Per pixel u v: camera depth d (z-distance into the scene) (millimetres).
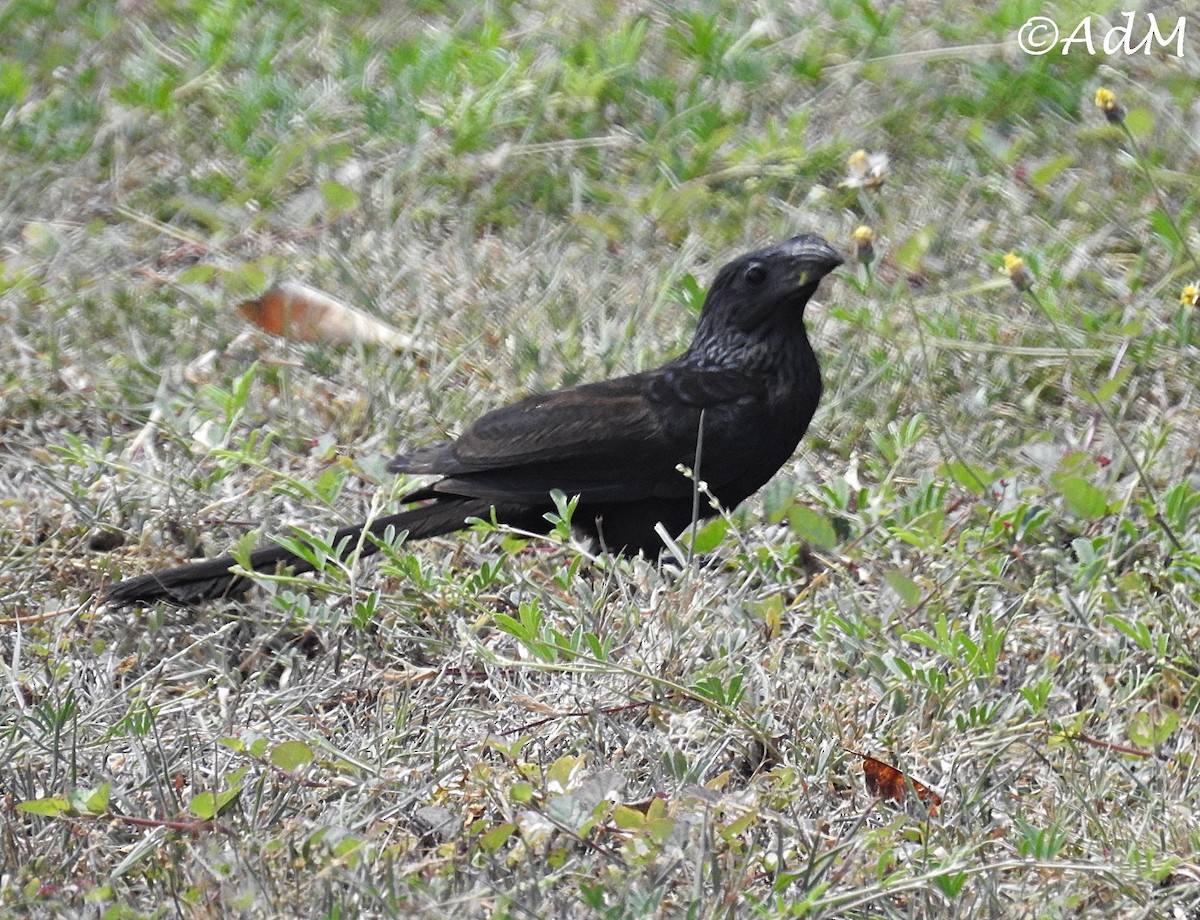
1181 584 8578
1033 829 6773
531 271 12609
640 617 8469
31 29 16453
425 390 11195
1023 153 13945
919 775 7562
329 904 6551
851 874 6805
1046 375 11422
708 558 9656
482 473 9648
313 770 7711
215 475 9945
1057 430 10922
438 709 8258
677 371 9953
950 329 11633
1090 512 8992
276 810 7246
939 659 8320
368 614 8523
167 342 12008
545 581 9492
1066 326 11617
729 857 6852
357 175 13844
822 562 9289
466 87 14719
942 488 9469
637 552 10008
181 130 14586
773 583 9203
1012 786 7570
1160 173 13242
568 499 9609
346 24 16188
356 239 13141
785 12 15875
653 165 13852
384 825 7320
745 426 9812
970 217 13180
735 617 8445
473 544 9922
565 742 7945
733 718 7566
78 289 12547
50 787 7570
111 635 9117
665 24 15891
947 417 11023
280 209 13664
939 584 8859
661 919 6523
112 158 14281
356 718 8320
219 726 8078
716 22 15625
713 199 13406
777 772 7465
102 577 9422
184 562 9664
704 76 15070
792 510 8758
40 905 6746
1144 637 7945
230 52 15578
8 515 10094
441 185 13812
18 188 13859
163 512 9906
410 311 12266
